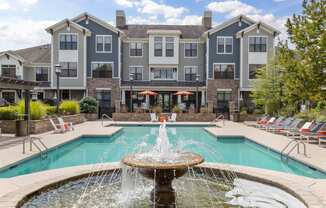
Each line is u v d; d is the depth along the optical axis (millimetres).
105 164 8234
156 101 32344
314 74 13227
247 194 6348
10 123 16000
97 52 31219
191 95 32531
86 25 31234
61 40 30688
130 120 25375
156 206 5742
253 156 11250
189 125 22062
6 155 9625
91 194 6449
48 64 32438
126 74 33188
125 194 6457
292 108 21250
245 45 30844
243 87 30891
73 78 30797
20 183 6500
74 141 13945
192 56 33438
